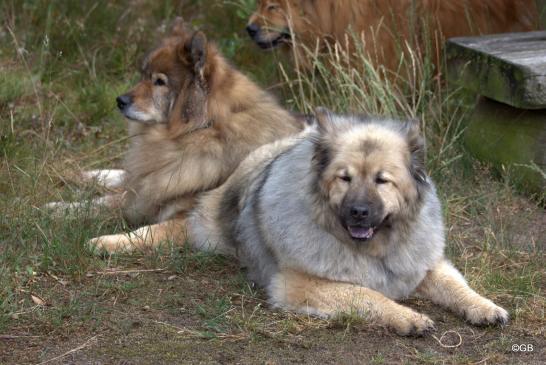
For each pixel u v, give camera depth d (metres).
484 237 12.30
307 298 9.91
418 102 14.70
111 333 9.51
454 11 16.33
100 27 18.83
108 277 10.91
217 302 10.18
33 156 14.19
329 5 16.25
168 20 19.25
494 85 13.68
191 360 8.97
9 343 9.23
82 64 17.92
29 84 16.80
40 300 10.16
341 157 9.55
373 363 8.93
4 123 15.21
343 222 9.57
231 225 11.66
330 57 16.19
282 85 17.03
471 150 14.55
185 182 12.32
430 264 10.34
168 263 11.33
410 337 9.51
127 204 12.98
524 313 10.04
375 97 14.73
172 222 12.14
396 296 10.35
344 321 9.66
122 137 15.30
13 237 11.52
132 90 12.59
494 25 16.56
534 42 14.59
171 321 9.81
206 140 12.37
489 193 13.34
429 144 14.35
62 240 11.45
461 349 9.35
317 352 9.16
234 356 9.05
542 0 15.90
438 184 13.69
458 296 10.10
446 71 15.13
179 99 12.44
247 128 12.45
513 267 11.41
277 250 10.24
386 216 9.62
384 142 9.59
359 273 10.00
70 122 16.23
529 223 12.81
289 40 16.84
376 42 15.99
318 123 9.90
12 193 12.97
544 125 13.34
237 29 19.14
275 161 10.88
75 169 14.37
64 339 9.38
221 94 12.42
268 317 9.92
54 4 18.88
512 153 13.73
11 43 18.16
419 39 16.09
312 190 9.84
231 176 12.17
